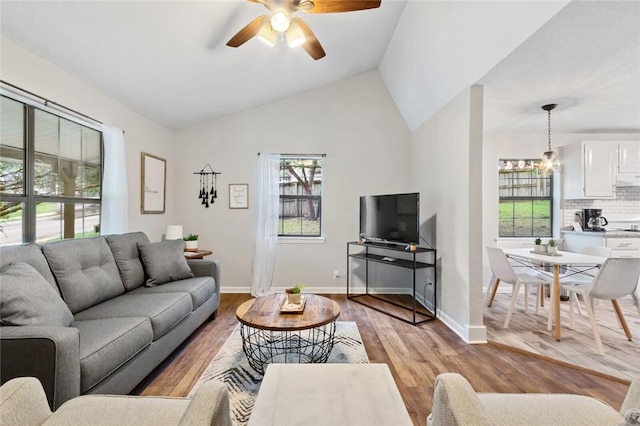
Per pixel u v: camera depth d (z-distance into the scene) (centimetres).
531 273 338
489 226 436
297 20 208
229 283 430
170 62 276
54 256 206
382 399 113
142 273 282
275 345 261
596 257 298
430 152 362
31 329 135
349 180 430
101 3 195
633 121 377
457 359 238
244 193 428
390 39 346
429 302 365
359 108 431
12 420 92
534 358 240
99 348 155
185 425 71
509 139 437
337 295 420
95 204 295
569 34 188
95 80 269
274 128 429
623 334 283
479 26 216
